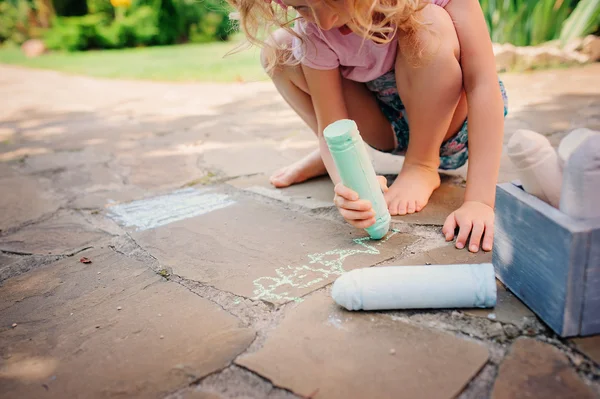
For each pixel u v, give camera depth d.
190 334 0.97
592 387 0.76
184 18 8.77
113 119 3.22
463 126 1.55
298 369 0.84
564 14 4.27
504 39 4.36
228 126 2.76
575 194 0.83
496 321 0.92
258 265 1.20
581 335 0.86
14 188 1.98
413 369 0.82
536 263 0.91
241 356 0.89
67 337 1.00
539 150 0.91
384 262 1.16
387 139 1.72
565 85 3.15
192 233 1.42
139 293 1.13
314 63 1.39
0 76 5.84
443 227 1.25
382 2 1.20
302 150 2.20
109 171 2.11
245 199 1.65
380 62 1.41
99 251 1.38
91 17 8.43
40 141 2.75
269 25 1.36
